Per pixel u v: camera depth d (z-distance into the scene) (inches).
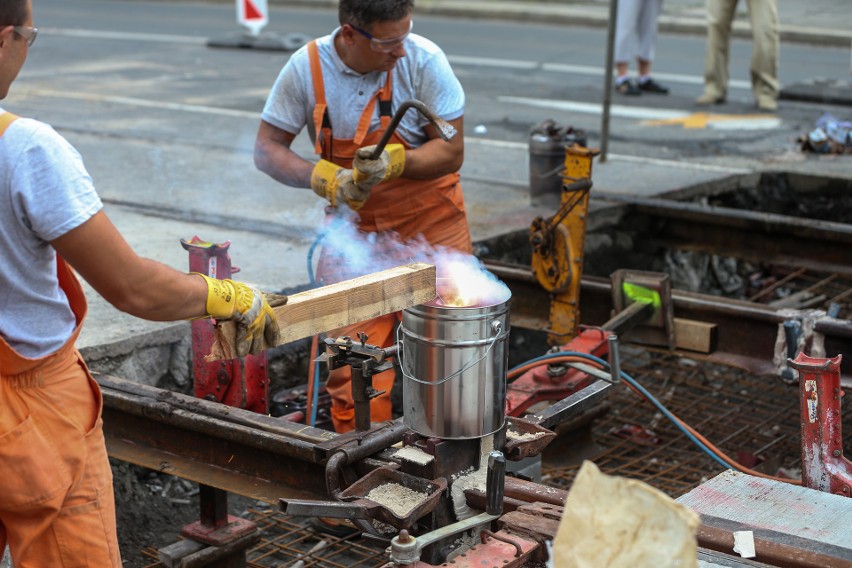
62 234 89.0
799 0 797.9
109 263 91.0
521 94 480.7
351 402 166.2
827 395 129.1
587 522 75.8
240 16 624.1
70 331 97.3
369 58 150.5
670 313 190.2
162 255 231.0
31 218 88.8
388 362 123.0
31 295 93.1
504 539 105.1
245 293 98.8
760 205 329.7
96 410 101.0
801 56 606.2
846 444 210.5
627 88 482.6
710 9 448.5
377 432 125.9
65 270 97.7
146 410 144.8
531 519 107.9
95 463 100.4
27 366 93.9
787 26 680.4
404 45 156.1
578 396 141.7
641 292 191.3
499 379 116.2
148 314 94.9
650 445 213.5
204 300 96.9
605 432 219.8
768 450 210.1
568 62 585.3
